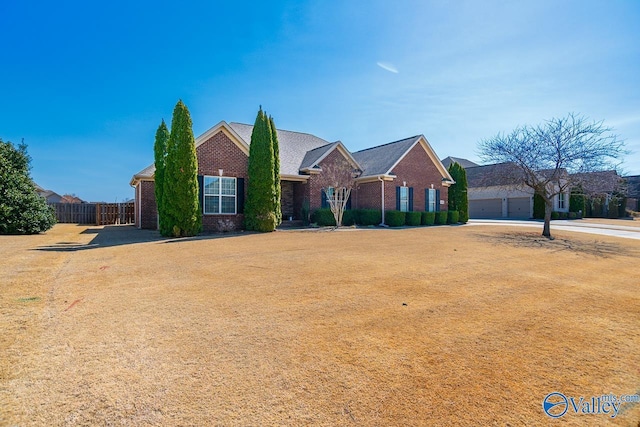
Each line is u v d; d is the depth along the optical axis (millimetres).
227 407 2754
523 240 14375
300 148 25359
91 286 6301
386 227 21375
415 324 4641
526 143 16219
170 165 15445
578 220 32406
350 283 6680
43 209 17578
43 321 4512
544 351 3902
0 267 7785
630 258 10352
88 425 2502
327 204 22234
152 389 2986
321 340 4078
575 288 6680
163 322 4566
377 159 25781
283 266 8188
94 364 3402
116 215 27453
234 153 18547
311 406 2795
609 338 4293
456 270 8031
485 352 3844
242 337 4129
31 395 2855
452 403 2875
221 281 6758
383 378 3252
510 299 5859
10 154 17172
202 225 17281
